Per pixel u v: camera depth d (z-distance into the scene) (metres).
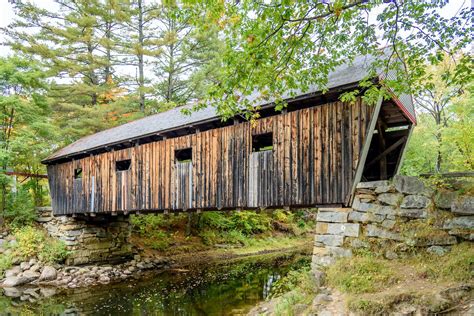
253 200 7.11
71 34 16.30
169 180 8.84
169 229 15.73
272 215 20.31
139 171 9.63
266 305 6.25
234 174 7.53
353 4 3.94
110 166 10.49
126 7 16.95
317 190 6.19
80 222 11.89
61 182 12.35
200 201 8.12
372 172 8.00
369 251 5.38
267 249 16.19
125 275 10.75
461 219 4.83
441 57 4.68
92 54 16.80
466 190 4.95
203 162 8.16
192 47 16.72
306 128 6.47
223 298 7.83
